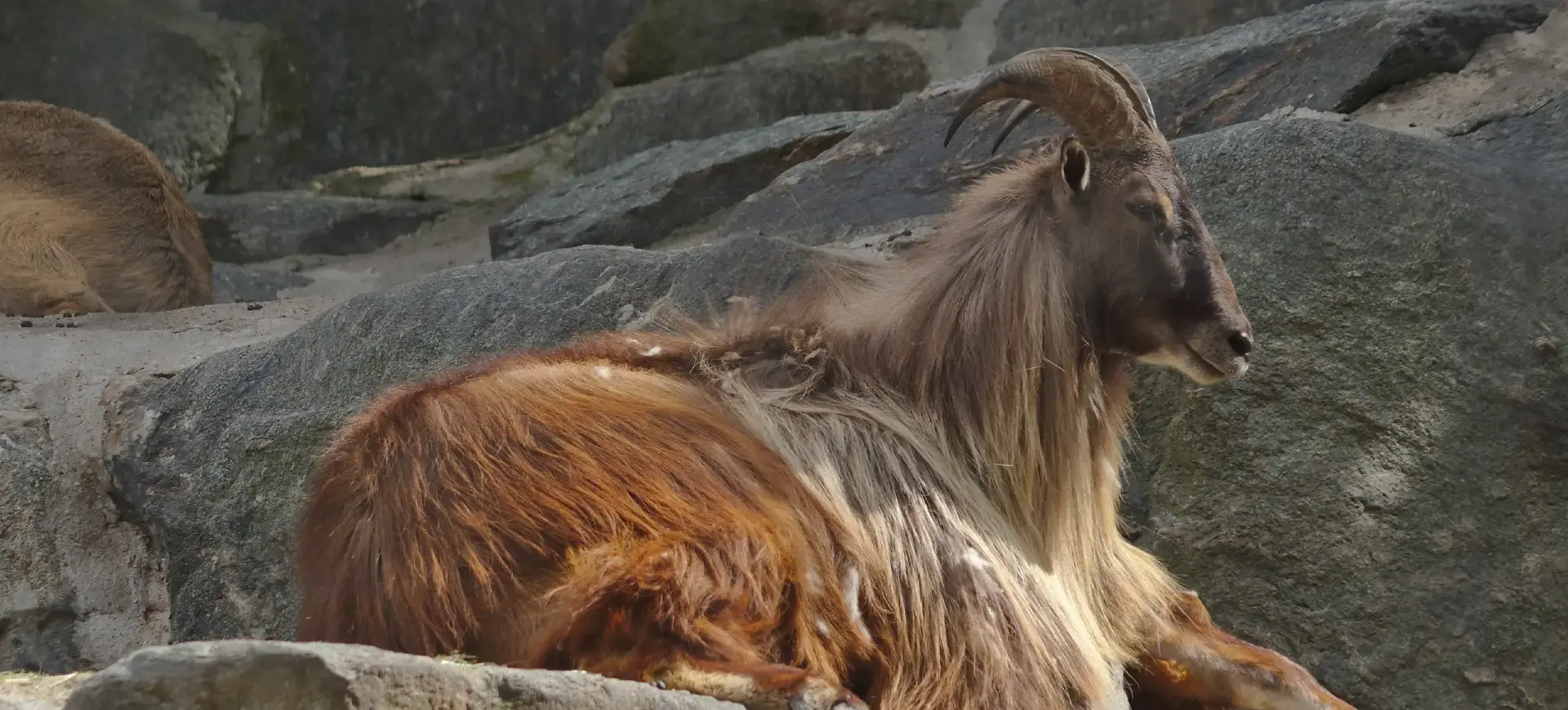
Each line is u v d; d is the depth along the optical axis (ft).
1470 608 39.19
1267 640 40.04
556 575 28.45
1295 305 41.19
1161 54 60.85
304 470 48.34
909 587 31.40
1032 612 32.04
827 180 58.80
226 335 59.88
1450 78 53.72
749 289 45.09
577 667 27.17
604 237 69.05
